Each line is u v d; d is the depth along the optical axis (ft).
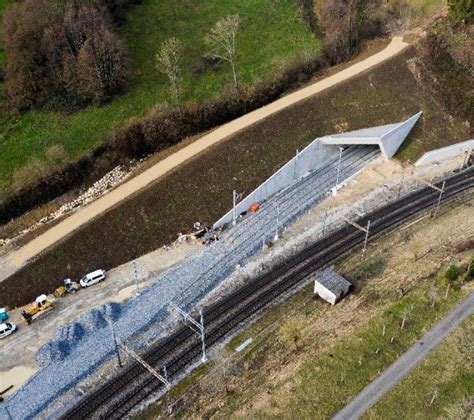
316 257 248.11
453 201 276.82
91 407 194.39
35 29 299.99
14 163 271.28
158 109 288.92
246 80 317.01
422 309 214.07
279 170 280.92
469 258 235.20
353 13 343.05
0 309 224.12
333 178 292.61
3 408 195.62
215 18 358.84
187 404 192.24
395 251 246.68
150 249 253.85
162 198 262.67
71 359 210.18
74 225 247.50
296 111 303.68
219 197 272.10
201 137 287.89
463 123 320.91
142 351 212.64
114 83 301.84
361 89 320.09
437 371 192.44
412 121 311.88
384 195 281.74
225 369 202.69
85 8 304.09
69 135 284.00
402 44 345.51
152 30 343.46
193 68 323.57
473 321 207.92
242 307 226.99
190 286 236.43
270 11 370.32
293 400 186.80
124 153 283.79
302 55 332.19
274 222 266.16
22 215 262.47
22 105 294.46
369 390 187.62
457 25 344.69
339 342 204.74
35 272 234.79
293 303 226.99
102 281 240.73
